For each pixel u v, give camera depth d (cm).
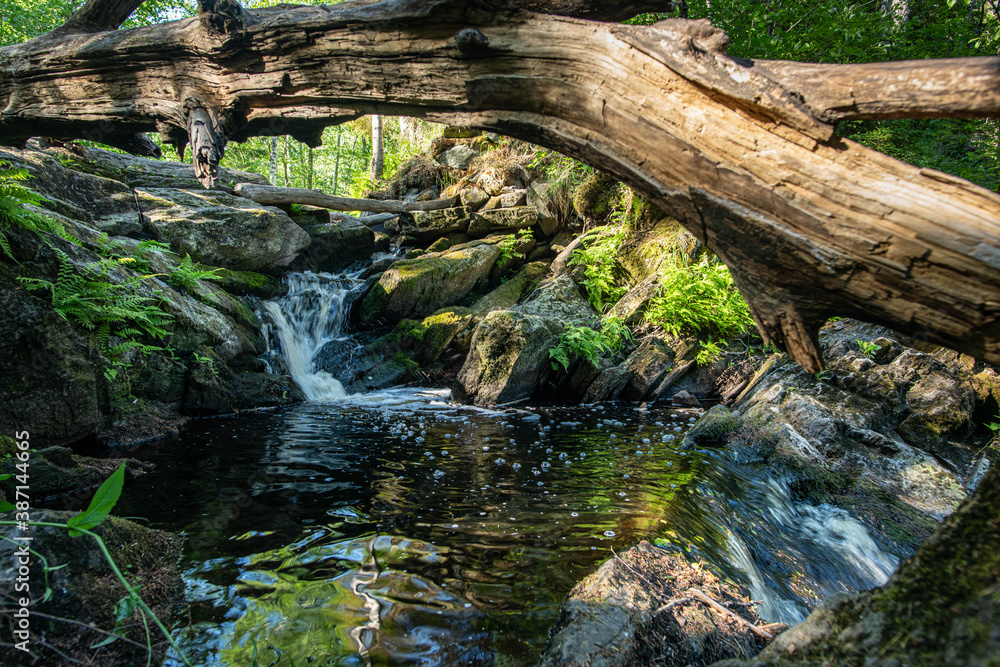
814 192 134
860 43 562
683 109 150
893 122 694
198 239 645
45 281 352
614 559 196
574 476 349
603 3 186
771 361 619
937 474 392
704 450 426
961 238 117
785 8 532
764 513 328
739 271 157
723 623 174
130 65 260
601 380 675
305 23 205
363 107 219
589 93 165
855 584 280
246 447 378
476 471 353
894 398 529
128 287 436
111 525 179
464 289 848
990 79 113
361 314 753
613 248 874
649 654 150
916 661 90
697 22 150
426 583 202
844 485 389
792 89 135
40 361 287
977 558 96
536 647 165
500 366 618
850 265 132
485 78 181
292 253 761
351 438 425
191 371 462
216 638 159
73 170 585
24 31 888
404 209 988
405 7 186
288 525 249
